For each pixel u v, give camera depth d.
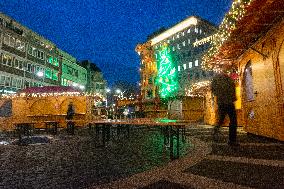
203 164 5.55
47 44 55.44
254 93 10.54
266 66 9.28
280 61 8.14
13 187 4.36
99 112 34.66
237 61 13.74
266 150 6.88
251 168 4.94
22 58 44.62
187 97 29.59
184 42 62.38
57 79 58.03
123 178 4.72
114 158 6.89
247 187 3.79
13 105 25.12
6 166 6.16
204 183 4.11
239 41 10.07
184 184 4.12
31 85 47.88
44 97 25.05
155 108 32.56
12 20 43.94
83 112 24.94
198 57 58.47
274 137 8.67
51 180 4.75
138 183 4.27
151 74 34.53
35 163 6.48
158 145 9.49
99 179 4.73
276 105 8.45
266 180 4.09
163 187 4.01
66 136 14.55
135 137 13.09
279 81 8.25
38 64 49.75
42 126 24.41
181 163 5.79
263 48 9.48
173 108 31.00
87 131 19.19
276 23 8.04
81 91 25.98
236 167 5.09
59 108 25.00
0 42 38.81
